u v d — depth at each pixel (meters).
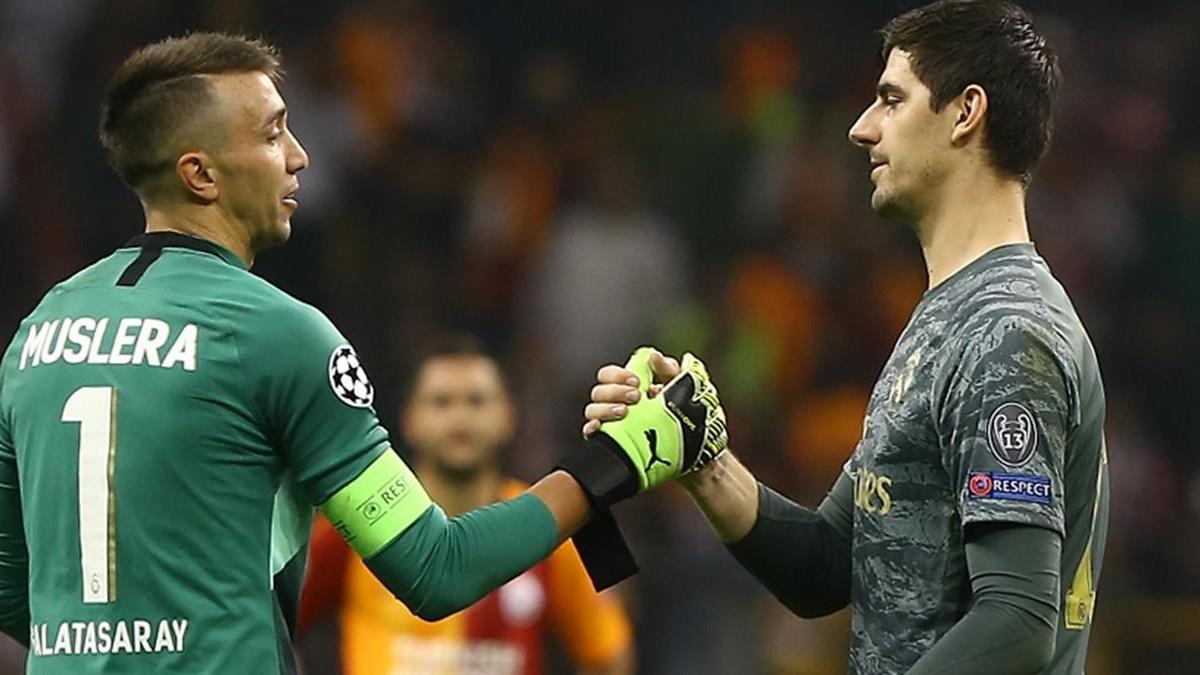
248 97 13.58
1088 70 47.75
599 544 14.30
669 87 46.19
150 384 12.84
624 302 41.22
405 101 43.62
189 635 12.69
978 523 12.43
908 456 13.11
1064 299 13.16
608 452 14.15
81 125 40.56
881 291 42.94
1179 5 49.50
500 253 42.34
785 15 47.31
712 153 44.25
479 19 45.84
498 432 22.36
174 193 13.48
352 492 13.07
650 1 47.03
